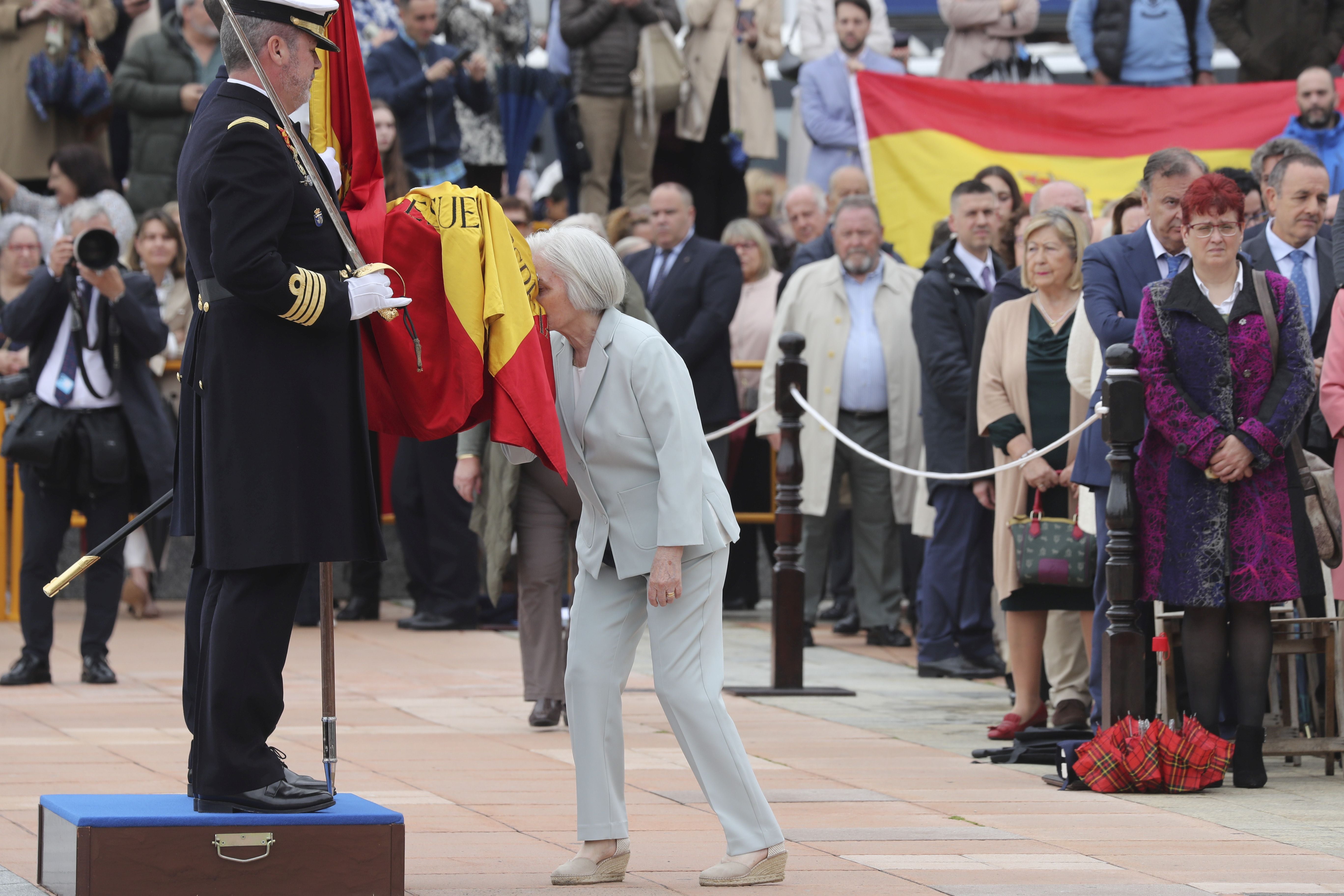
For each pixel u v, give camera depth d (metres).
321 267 15.95
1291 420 22.56
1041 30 53.19
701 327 37.88
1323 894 16.36
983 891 16.52
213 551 15.45
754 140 47.44
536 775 23.12
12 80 44.91
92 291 31.33
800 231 42.97
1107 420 23.05
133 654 35.81
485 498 28.17
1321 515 23.78
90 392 31.22
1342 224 27.38
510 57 48.69
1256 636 23.02
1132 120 42.19
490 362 17.53
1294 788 22.80
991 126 42.47
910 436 37.00
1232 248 22.92
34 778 22.38
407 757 24.42
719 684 17.20
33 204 43.41
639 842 19.00
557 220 48.94
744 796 16.94
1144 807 21.30
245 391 15.55
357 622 41.41
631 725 27.83
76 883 14.87
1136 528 23.23
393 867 15.59
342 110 17.78
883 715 29.08
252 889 15.23
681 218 38.38
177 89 45.09
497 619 40.75
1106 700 23.25
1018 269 29.30
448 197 17.91
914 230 42.50
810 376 37.28
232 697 15.67
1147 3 45.69
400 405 17.50
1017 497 26.81
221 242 15.09
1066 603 25.84
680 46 48.84
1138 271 25.56
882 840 19.11
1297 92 40.31
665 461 16.84
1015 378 27.25
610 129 46.56
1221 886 16.70
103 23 47.66
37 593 31.64
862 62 46.06
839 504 40.81
